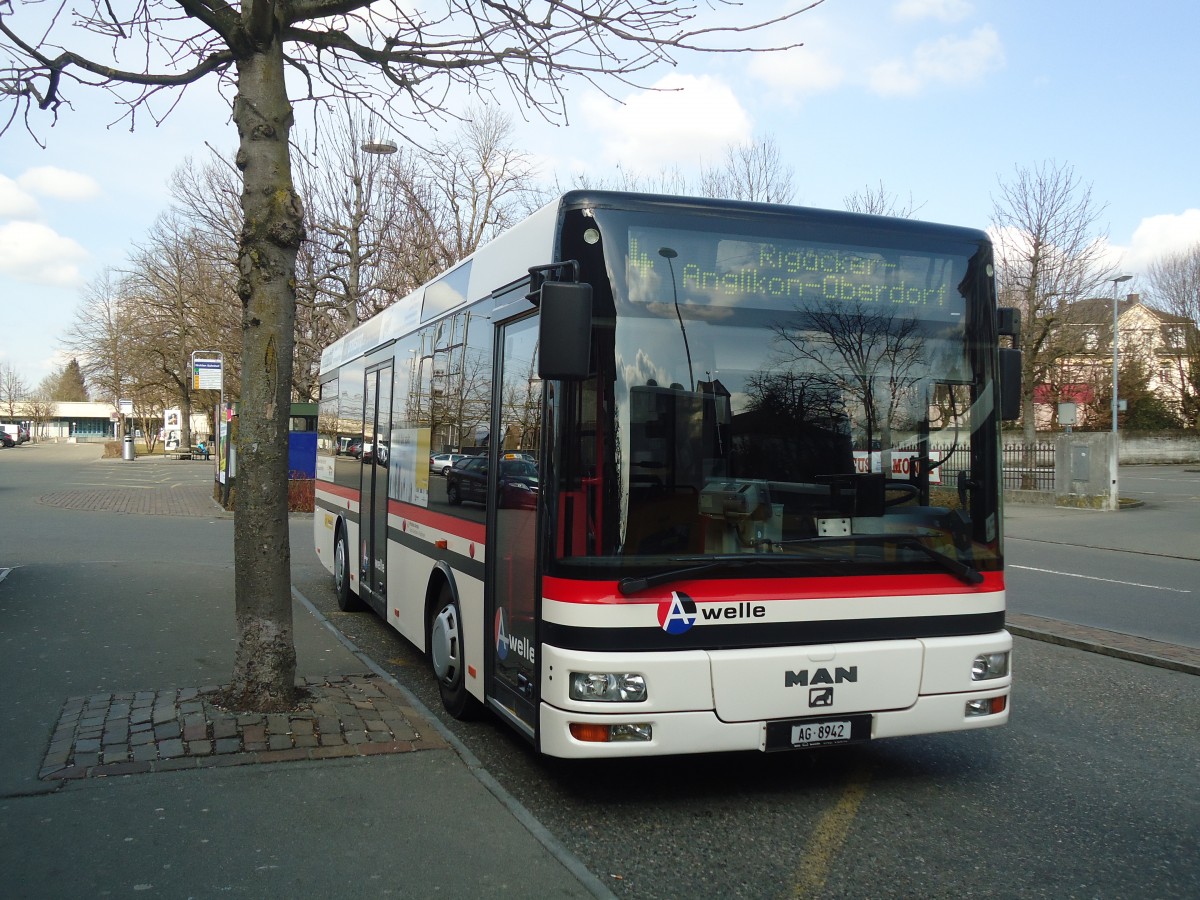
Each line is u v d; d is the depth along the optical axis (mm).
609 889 3959
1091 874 4207
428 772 5137
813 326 4918
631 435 4562
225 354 31000
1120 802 5113
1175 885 4109
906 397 5004
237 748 5316
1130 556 16781
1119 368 52500
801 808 4965
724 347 4762
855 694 4703
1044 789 5309
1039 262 34469
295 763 5176
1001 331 5301
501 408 5574
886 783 5379
